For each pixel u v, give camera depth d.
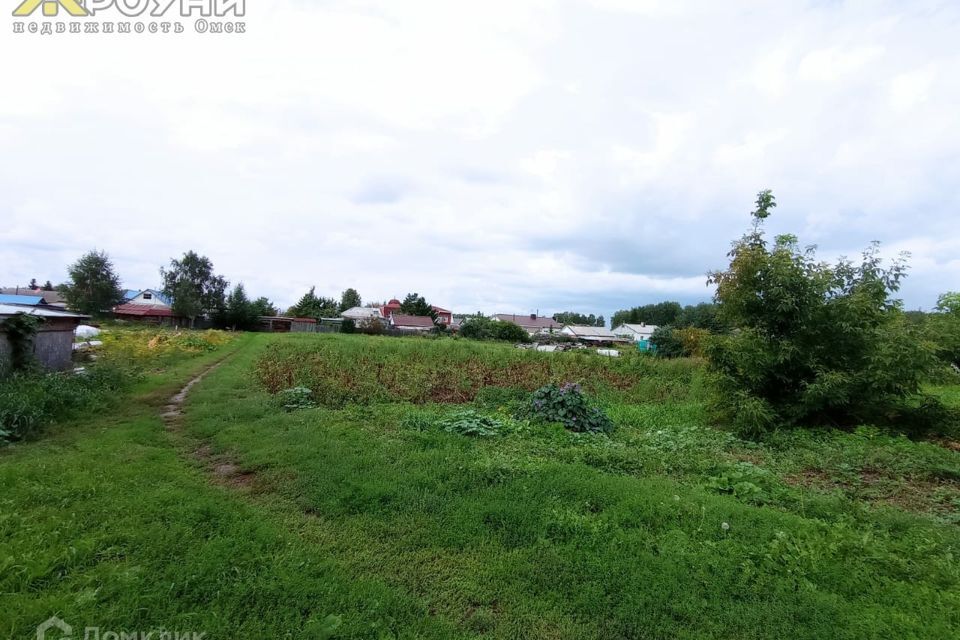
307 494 4.63
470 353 18.03
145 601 2.81
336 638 2.63
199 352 19.84
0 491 4.17
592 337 71.56
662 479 5.45
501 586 3.25
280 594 2.97
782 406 8.56
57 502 4.05
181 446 6.33
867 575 3.33
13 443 5.85
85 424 7.07
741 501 4.83
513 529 4.00
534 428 7.84
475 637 2.75
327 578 3.21
